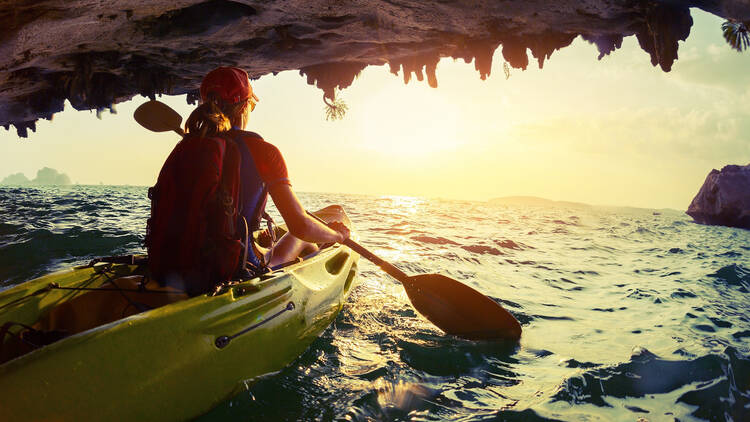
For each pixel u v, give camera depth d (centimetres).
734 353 249
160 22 617
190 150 175
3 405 118
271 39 743
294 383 202
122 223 698
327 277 270
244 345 183
